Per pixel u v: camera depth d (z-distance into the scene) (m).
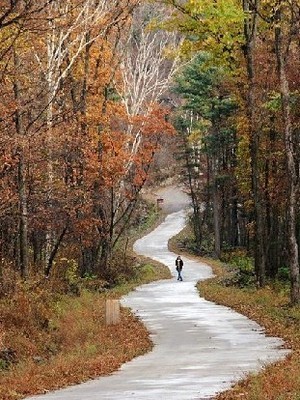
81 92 41.81
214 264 69.62
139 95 57.31
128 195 52.78
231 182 67.69
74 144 32.72
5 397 14.00
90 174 40.22
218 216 79.12
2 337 21.16
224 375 14.90
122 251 67.00
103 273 50.00
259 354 18.36
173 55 36.03
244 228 77.94
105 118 42.53
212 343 21.34
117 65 45.69
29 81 27.34
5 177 27.94
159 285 51.16
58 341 23.61
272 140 41.34
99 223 43.09
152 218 110.06
